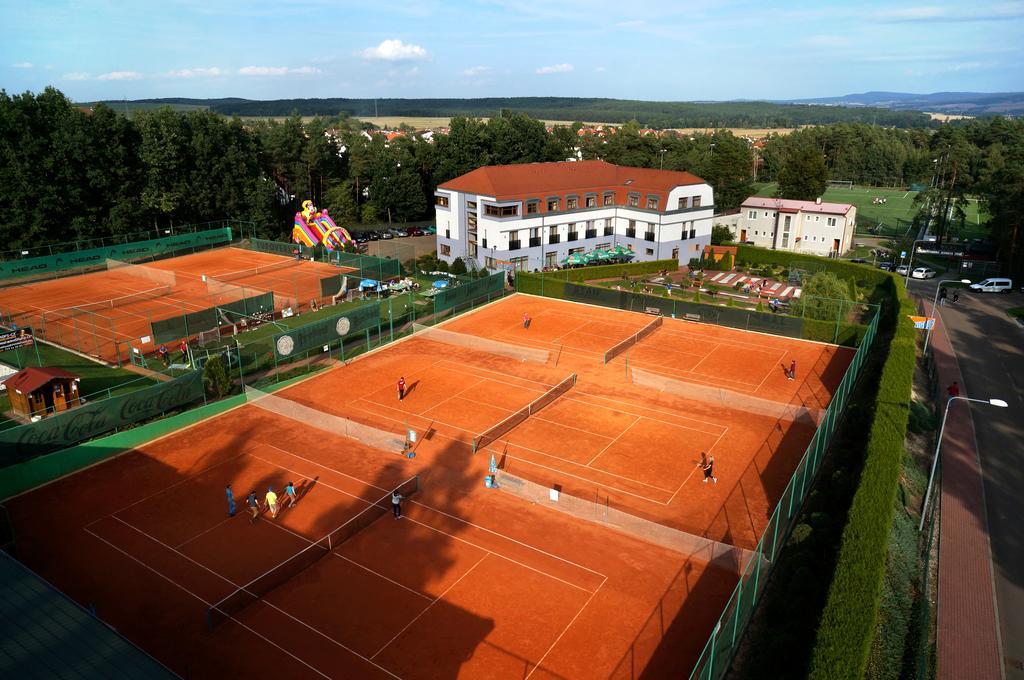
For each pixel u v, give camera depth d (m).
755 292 79.50
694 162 138.62
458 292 68.75
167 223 96.38
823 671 20.56
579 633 25.84
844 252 103.25
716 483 36.88
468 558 30.42
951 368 55.66
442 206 91.31
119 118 90.81
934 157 179.25
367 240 108.88
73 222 83.00
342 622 26.31
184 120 98.44
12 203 78.94
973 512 34.69
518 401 48.09
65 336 60.00
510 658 24.50
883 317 64.94
